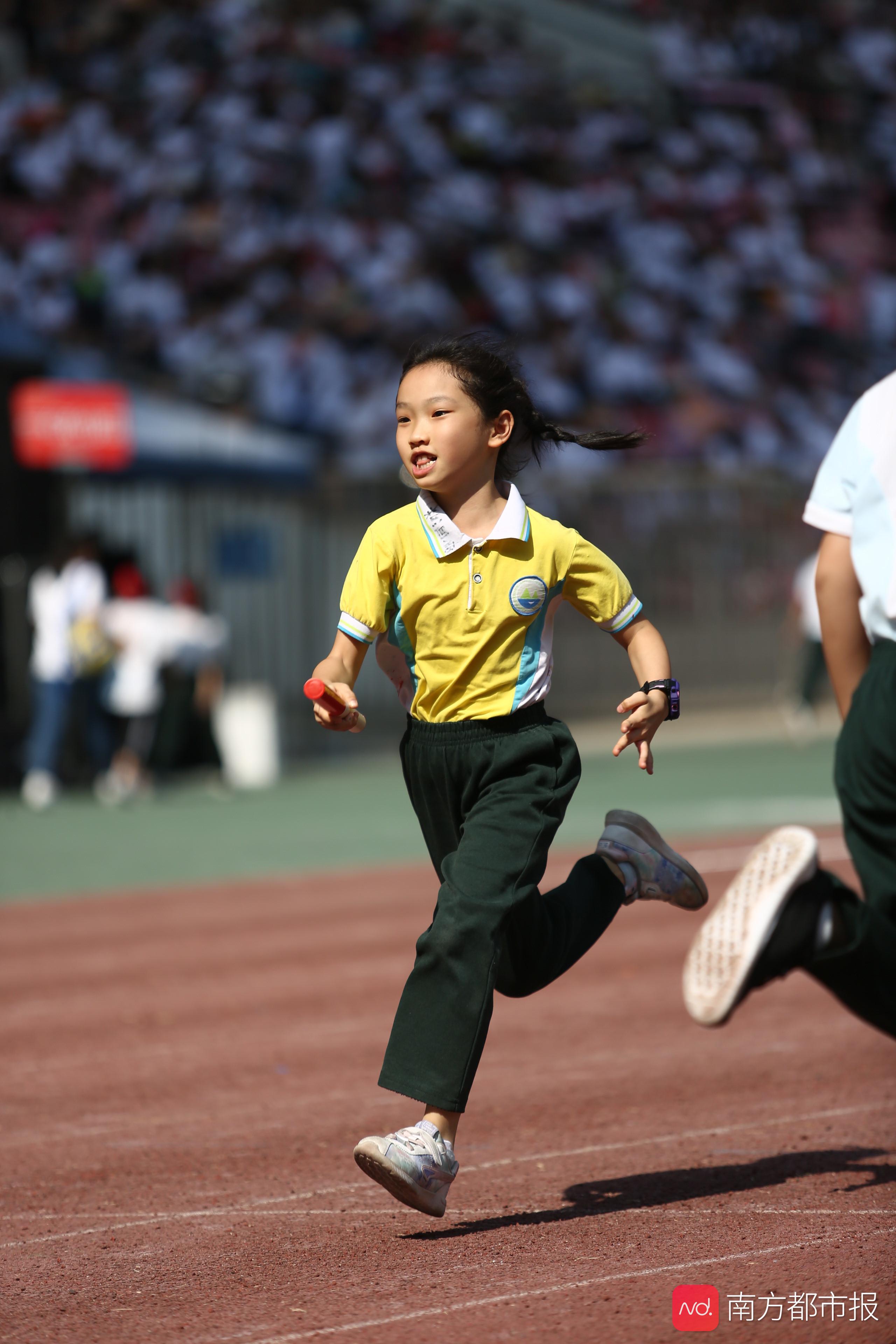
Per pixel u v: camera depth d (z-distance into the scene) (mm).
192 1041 22922
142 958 30062
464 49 125938
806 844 12336
